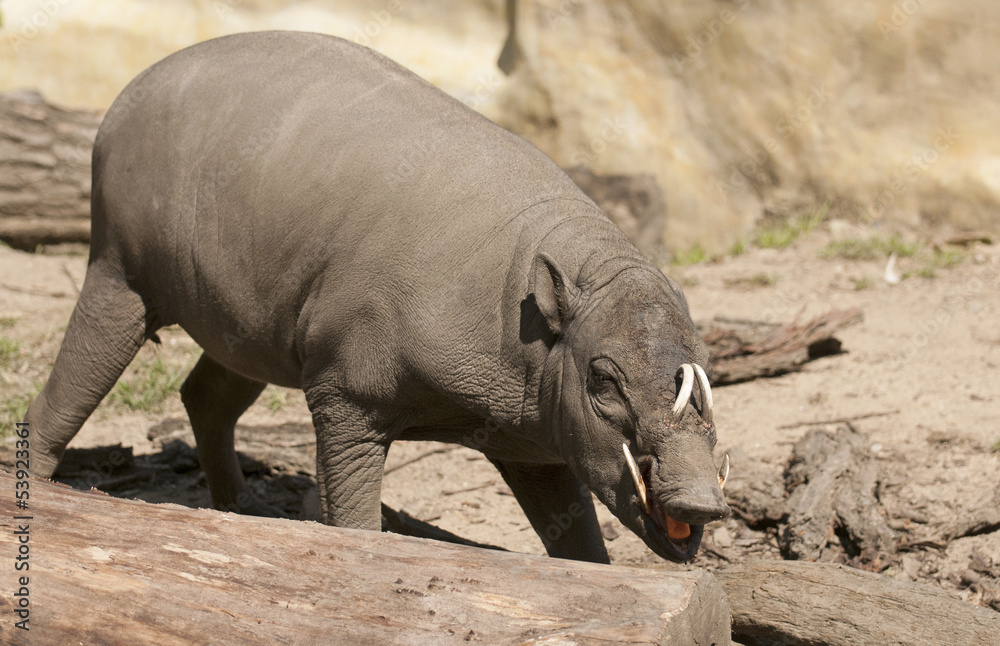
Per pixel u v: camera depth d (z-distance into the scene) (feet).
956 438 56.08
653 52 99.09
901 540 45.80
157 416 63.10
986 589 41.78
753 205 100.68
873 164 97.04
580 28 98.78
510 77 101.30
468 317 35.12
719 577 37.68
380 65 40.68
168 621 26.48
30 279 86.84
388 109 38.37
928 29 94.02
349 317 36.63
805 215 99.60
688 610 26.02
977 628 33.45
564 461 35.27
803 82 97.14
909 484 50.83
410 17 104.53
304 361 39.01
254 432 57.31
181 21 103.96
